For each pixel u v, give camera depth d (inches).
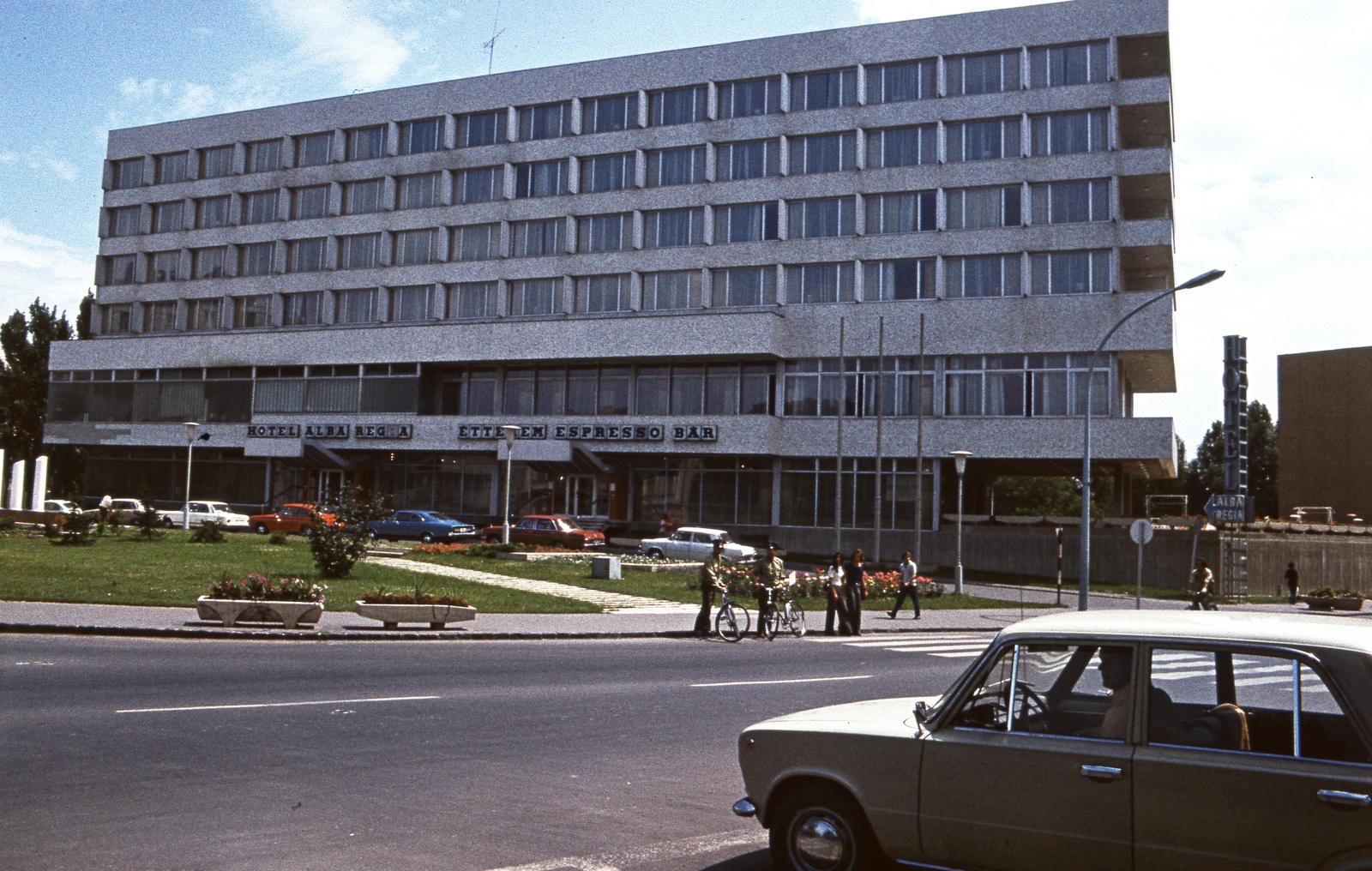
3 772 311.1
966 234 1940.2
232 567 1153.4
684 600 1108.5
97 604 799.1
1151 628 201.5
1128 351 1814.7
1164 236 1829.5
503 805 297.3
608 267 2223.2
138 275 2723.9
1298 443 2687.0
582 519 2103.8
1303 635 188.2
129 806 281.0
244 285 2593.5
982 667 215.3
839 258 2027.6
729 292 2124.8
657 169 2208.4
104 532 1612.9
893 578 1321.4
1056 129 1913.1
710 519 2075.5
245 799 292.7
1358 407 2561.5
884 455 1947.6
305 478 2448.3
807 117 2084.2
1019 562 1786.4
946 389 1926.7
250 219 2608.3
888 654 762.8
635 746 386.3
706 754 376.5
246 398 2487.7
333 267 2495.1
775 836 232.7
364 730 396.5
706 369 2111.2
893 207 2009.1
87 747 347.9
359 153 2498.8
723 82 2162.9
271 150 2603.3
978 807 205.9
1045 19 1923.0
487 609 925.8
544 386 2247.8
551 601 1007.0
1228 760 184.7
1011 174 1924.2
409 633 748.0
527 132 2331.4
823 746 225.0
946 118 1975.9
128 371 2662.4
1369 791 171.5
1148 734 194.4
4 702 421.7
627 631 826.8
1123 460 1884.8
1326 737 179.5
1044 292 1883.6
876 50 2036.2
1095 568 1722.4
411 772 333.1
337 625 775.7
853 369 1994.3
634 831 277.1
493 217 2338.8
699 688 538.0
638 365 2162.9
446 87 2404.0
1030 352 1875.0
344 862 241.6
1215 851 183.2
